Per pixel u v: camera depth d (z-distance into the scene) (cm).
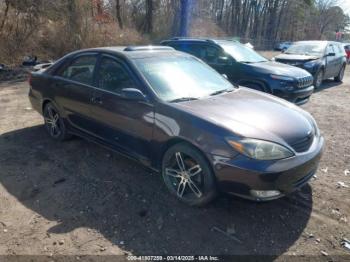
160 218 313
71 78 452
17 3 1313
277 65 752
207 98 366
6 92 873
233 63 730
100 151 464
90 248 274
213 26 3103
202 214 320
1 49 1260
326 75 1123
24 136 527
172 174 344
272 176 280
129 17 2312
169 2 2392
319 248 277
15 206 333
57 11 1433
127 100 364
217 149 294
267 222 310
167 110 331
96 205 334
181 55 442
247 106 351
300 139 312
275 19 5334
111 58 400
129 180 384
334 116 701
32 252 268
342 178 399
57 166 420
